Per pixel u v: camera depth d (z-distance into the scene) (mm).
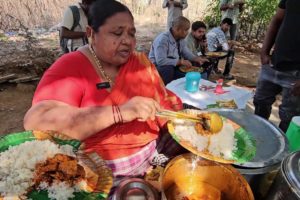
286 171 1054
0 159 995
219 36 4641
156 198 1104
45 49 4617
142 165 1389
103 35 1181
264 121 1627
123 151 1308
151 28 7242
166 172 1178
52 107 1105
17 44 4883
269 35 2615
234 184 1188
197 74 2523
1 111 3414
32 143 1062
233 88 2686
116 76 1302
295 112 2477
